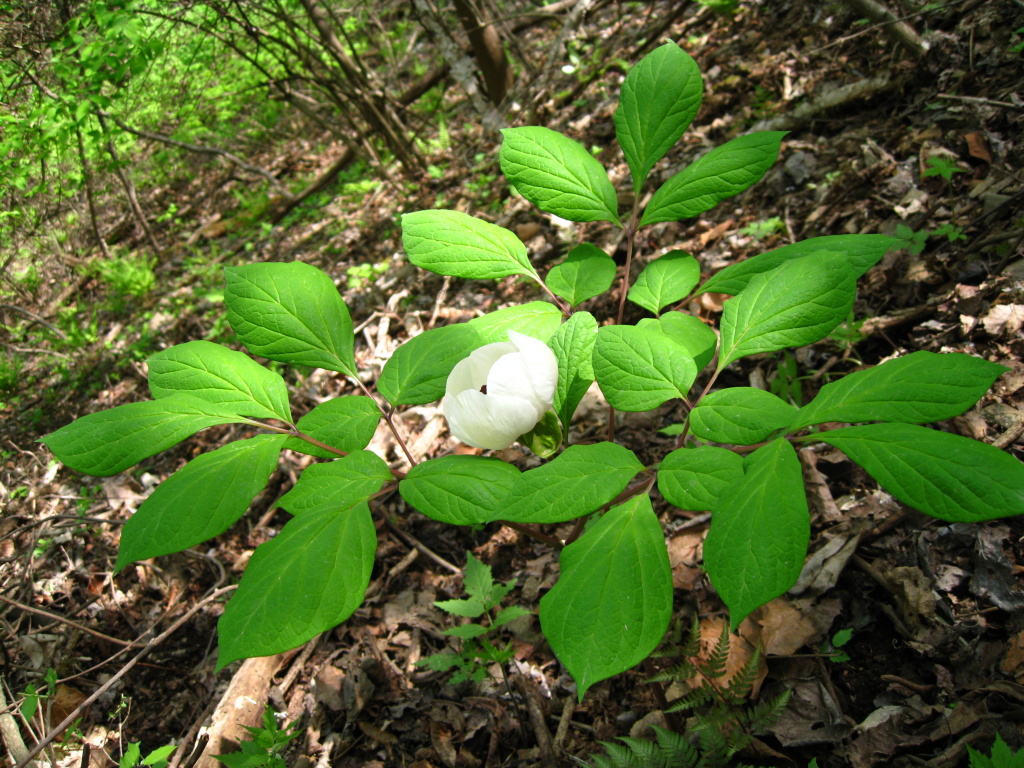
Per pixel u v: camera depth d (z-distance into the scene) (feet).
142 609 3.40
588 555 1.36
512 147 1.88
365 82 6.29
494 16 6.37
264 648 1.35
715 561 1.28
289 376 4.54
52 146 5.34
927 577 2.30
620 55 6.12
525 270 1.91
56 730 2.44
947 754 1.93
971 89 3.72
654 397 1.55
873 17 4.12
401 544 3.27
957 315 2.91
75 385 5.57
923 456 1.27
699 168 1.82
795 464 1.33
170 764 2.63
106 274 6.60
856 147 3.98
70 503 4.11
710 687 2.12
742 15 5.64
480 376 1.70
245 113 8.59
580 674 1.25
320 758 2.51
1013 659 2.06
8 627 3.22
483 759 2.42
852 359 3.05
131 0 4.62
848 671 2.24
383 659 2.79
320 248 6.41
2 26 4.86
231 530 3.64
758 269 1.80
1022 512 1.17
